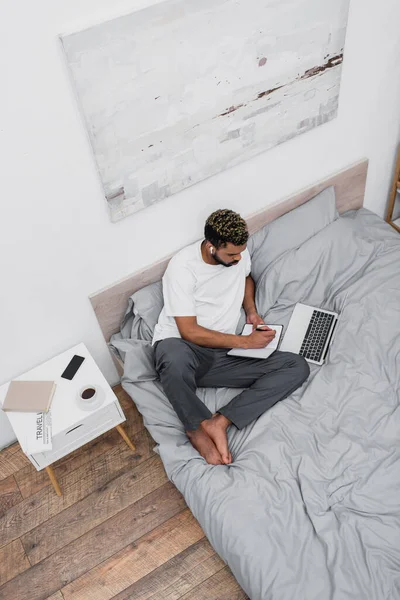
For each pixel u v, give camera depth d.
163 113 1.66
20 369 2.04
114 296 2.05
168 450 1.81
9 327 1.88
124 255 1.97
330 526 1.54
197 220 2.06
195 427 1.82
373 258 2.23
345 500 1.60
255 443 1.76
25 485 2.08
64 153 1.58
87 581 1.80
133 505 1.97
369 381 1.85
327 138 2.18
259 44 1.69
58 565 1.85
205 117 1.76
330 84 1.97
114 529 1.91
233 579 1.75
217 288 2.02
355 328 2.01
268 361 1.96
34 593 1.79
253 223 2.22
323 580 1.46
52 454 1.82
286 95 1.89
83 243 1.83
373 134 2.31
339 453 1.68
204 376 1.99
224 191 2.05
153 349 2.01
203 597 1.72
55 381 1.91
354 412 1.78
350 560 1.47
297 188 2.28
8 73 1.36
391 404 1.79
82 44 1.39
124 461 2.10
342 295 2.11
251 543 1.53
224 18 1.56
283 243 2.21
